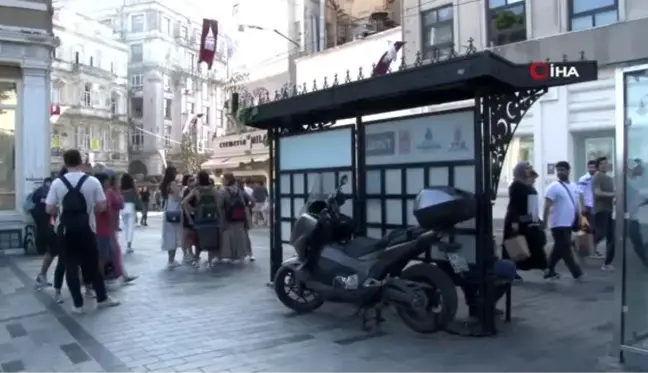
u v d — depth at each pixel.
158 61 69.88
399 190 7.25
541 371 4.98
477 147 6.05
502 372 4.98
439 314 6.07
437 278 6.12
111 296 8.55
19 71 13.92
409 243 6.16
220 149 28.77
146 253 13.93
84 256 7.60
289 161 9.02
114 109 67.81
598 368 5.03
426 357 5.44
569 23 15.27
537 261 8.58
